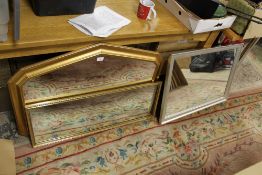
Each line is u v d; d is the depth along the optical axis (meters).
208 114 1.86
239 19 1.60
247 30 1.60
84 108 1.58
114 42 1.34
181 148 1.61
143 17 1.40
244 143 1.75
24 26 1.18
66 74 1.39
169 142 1.62
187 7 1.50
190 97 1.79
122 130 1.61
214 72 1.78
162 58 1.57
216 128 1.78
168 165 1.51
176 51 1.71
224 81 1.87
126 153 1.51
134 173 1.44
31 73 1.18
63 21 1.26
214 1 1.38
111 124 1.60
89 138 1.53
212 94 1.88
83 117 1.57
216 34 1.65
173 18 1.50
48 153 1.42
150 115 1.71
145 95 1.68
